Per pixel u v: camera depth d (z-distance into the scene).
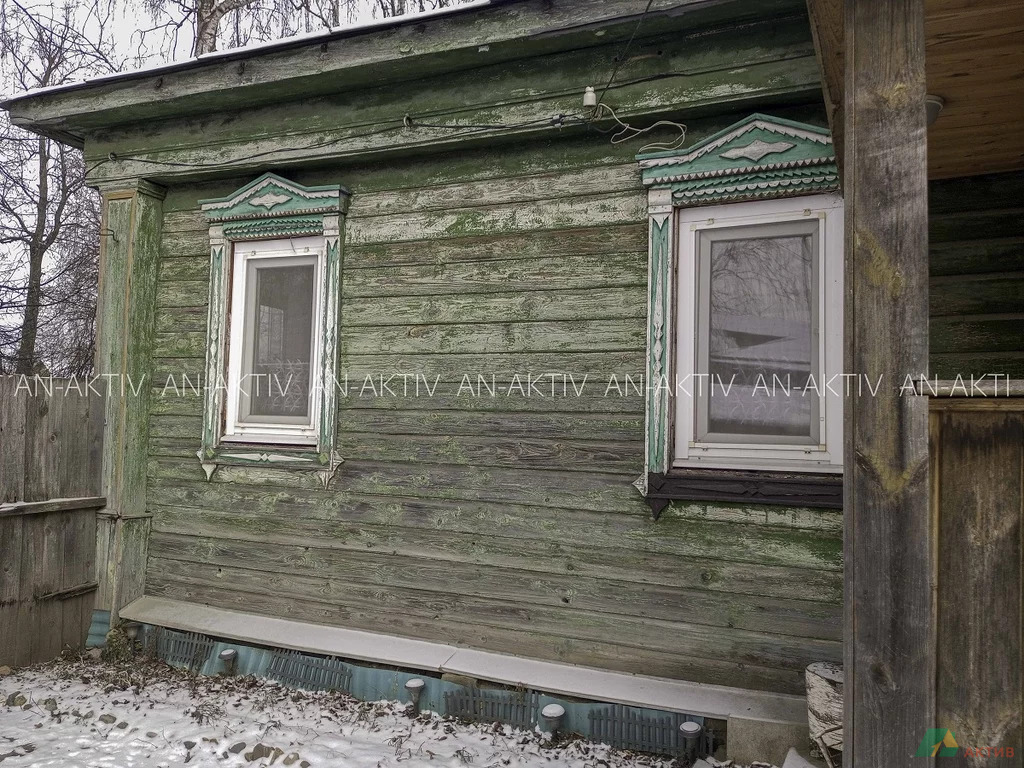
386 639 3.86
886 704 1.67
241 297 4.48
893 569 1.68
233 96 4.17
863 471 1.71
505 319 3.77
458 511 3.80
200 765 3.05
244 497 4.34
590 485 3.54
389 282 4.05
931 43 2.12
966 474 1.66
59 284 11.58
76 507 4.36
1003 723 1.61
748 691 3.17
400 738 3.26
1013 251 3.04
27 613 4.12
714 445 3.36
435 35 3.60
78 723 3.42
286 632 4.03
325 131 4.11
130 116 4.50
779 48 3.21
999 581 1.63
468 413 3.82
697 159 3.36
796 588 3.15
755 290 3.35
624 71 3.47
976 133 2.73
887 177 1.72
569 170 3.69
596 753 3.13
